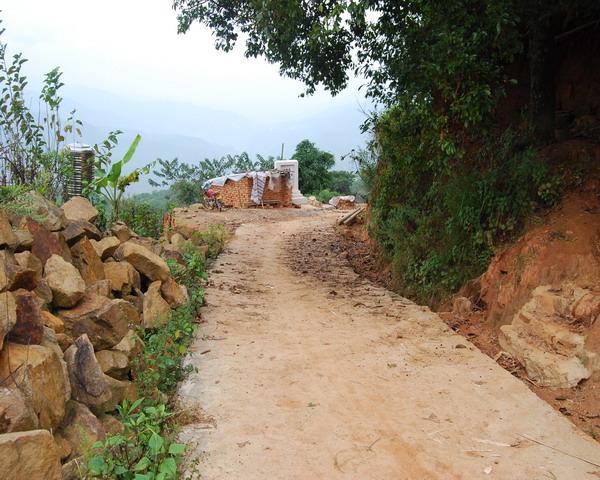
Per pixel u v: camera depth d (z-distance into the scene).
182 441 3.87
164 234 11.19
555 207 7.04
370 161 14.71
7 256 3.96
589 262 6.00
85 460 3.16
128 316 5.36
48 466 2.80
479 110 6.95
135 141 8.16
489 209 7.70
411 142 9.54
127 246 6.32
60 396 3.43
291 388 4.90
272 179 26.78
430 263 8.80
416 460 3.72
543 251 6.46
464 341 6.27
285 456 3.73
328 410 4.47
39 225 4.83
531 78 8.15
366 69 9.34
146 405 4.27
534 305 5.97
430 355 5.81
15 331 3.42
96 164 7.98
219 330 6.57
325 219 23.19
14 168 6.63
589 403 4.73
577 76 9.05
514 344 5.79
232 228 18.67
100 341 4.39
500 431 4.14
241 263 11.87
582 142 7.55
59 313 4.41
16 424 2.89
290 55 10.31
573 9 7.61
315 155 37.88
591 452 3.85
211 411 4.40
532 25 7.88
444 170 9.37
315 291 9.13
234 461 3.63
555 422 4.29
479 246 7.94
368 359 5.68
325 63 10.35
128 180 8.34
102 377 3.85
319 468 3.60
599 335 5.12
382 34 8.73
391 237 11.14
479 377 5.18
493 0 6.36
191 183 34.16
